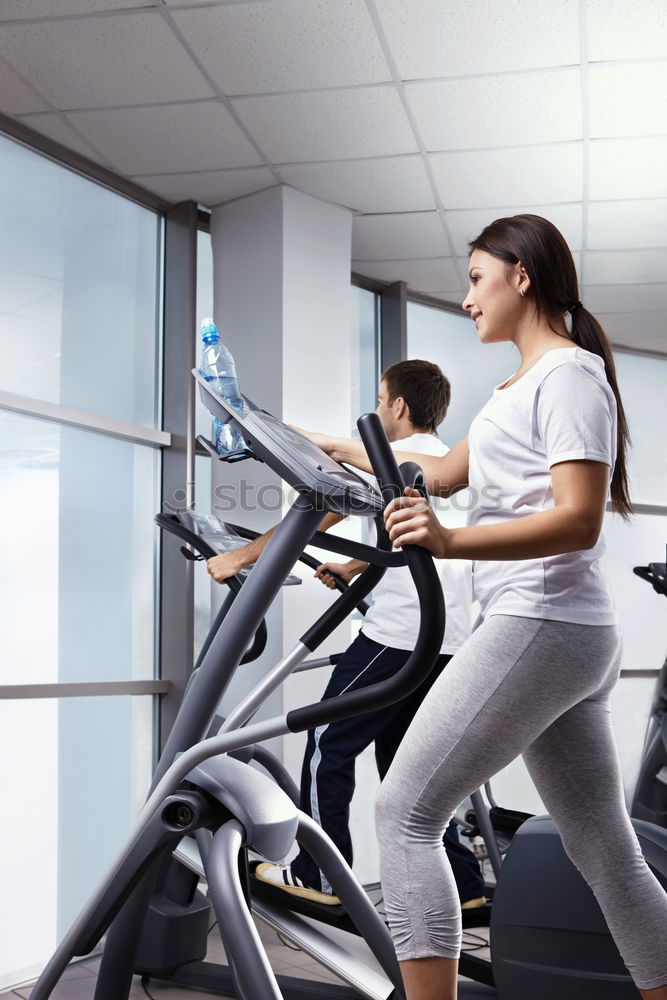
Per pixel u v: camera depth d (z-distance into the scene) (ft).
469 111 9.67
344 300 11.94
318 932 6.29
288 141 10.30
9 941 8.50
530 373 4.59
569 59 8.75
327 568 7.02
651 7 7.98
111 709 10.11
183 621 10.87
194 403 11.46
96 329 10.57
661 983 4.53
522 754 4.89
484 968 6.63
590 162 10.71
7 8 8.05
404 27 8.33
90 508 10.16
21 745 8.94
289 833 4.29
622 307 15.38
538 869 6.02
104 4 8.03
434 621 3.69
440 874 4.28
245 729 3.99
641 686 15.74
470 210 12.01
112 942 4.72
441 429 14.80
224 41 8.55
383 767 8.15
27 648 9.15
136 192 11.30
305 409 11.34
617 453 4.89
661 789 11.32
